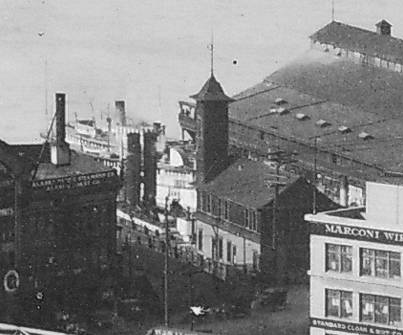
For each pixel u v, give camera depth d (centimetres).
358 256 12631
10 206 15675
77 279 16412
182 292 17300
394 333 12469
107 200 16825
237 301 16888
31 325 15588
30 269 15925
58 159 17125
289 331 15588
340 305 12812
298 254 18100
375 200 13062
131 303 16375
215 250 19288
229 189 19075
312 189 18188
